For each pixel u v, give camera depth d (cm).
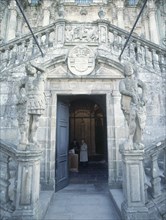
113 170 757
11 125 768
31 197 457
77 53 813
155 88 802
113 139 781
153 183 495
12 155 484
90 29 845
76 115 1806
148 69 809
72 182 916
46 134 775
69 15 1708
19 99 503
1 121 771
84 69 805
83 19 1703
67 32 839
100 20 838
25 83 520
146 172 709
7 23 1636
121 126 785
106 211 566
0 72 801
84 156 1363
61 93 810
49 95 803
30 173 468
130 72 514
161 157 782
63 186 820
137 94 507
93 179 977
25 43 840
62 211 567
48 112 795
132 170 476
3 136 761
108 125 791
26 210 445
